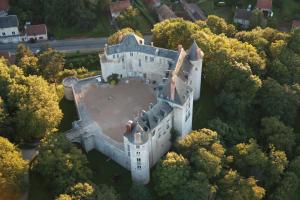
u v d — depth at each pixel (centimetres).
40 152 14975
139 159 14675
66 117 18125
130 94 18450
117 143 16012
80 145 16812
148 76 19088
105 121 17075
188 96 15875
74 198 13550
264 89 19012
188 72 17162
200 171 14962
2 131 16112
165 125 15688
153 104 16550
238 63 18675
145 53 18350
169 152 15975
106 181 15700
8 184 13900
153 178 15412
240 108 18012
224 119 18288
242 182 15150
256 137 18212
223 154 15925
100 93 18525
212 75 18800
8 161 14088
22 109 15975
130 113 17412
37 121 15812
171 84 15338
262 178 16312
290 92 18700
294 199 16525
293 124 19512
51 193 14862
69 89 18612
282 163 16200
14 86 16975
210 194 14450
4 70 18025
